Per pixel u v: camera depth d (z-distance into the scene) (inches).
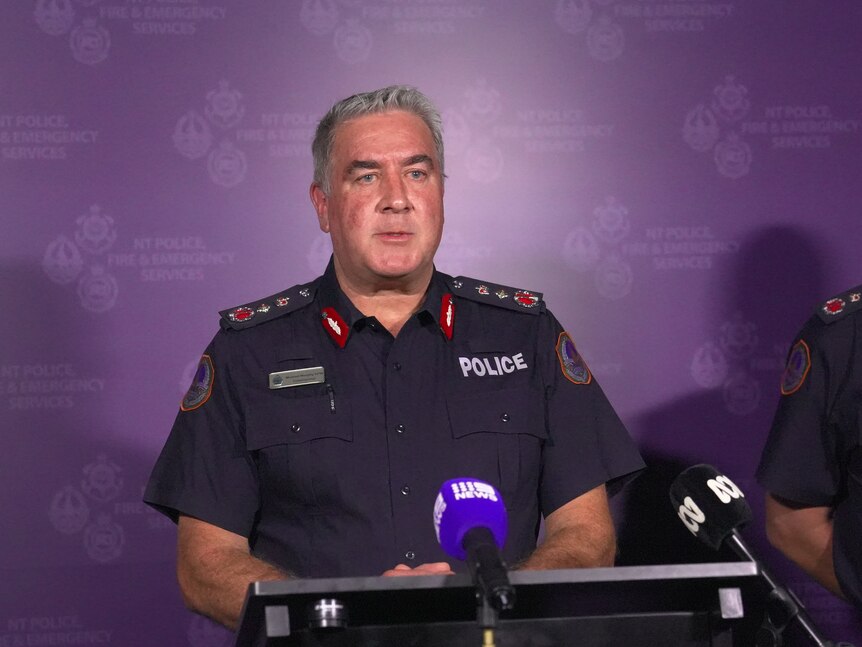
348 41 134.3
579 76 135.3
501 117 134.6
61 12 131.9
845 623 130.2
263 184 132.8
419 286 92.1
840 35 135.2
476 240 133.6
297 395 88.8
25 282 129.7
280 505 86.8
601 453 90.5
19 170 130.5
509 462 87.2
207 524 87.2
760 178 135.0
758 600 65.1
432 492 85.7
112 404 129.6
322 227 99.1
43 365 129.1
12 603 127.0
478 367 90.6
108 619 127.9
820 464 95.4
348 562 84.1
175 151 132.2
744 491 132.3
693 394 133.3
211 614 82.4
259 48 133.6
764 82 135.6
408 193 89.0
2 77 130.9
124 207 131.2
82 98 131.6
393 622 55.6
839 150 135.6
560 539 83.7
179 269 131.4
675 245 134.4
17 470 128.0
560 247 134.1
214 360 91.9
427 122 93.7
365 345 90.7
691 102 135.4
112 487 129.0
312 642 55.0
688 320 133.9
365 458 86.4
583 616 56.3
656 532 132.0
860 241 134.7
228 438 89.0
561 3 135.7
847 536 92.7
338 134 92.4
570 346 94.4
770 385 133.6
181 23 133.1
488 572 47.6
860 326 95.0
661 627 56.5
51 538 128.0
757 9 136.2
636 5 135.9
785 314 134.1
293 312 94.0
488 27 135.3
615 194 134.6
